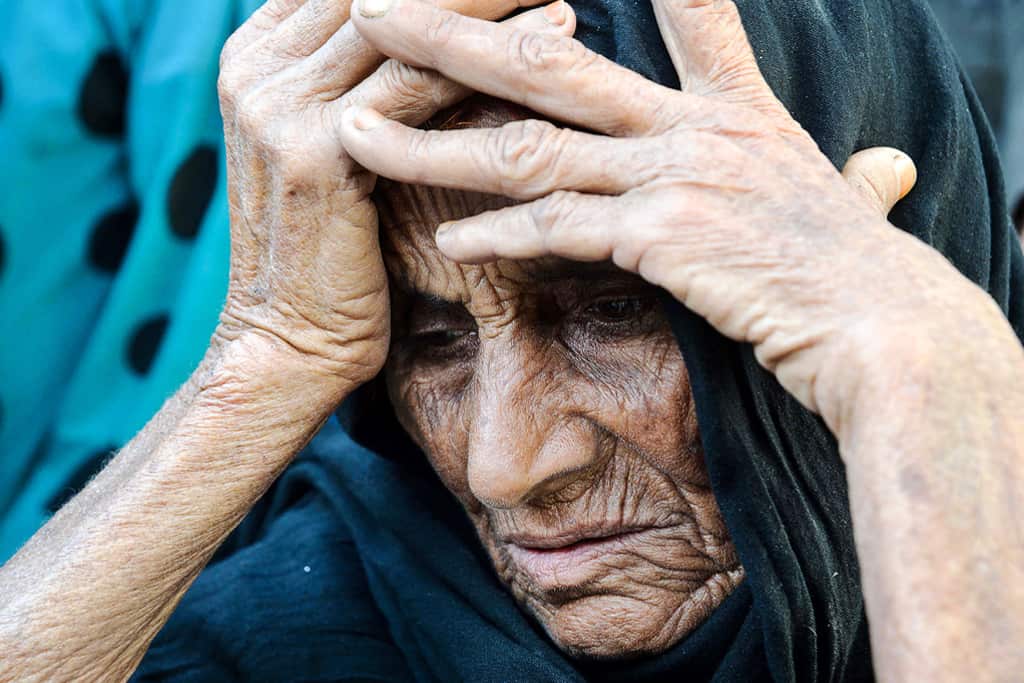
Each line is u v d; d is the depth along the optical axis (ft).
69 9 9.25
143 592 5.55
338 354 5.55
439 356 5.81
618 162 4.50
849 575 5.39
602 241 4.48
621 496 5.45
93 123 9.27
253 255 5.56
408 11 4.79
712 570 5.51
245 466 5.63
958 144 5.94
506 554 5.86
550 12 4.90
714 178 4.37
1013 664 3.59
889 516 3.80
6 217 9.07
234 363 5.60
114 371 9.17
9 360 9.21
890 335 3.98
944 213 5.96
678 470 5.32
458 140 4.78
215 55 9.13
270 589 6.72
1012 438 3.85
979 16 14.05
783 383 4.28
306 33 5.36
